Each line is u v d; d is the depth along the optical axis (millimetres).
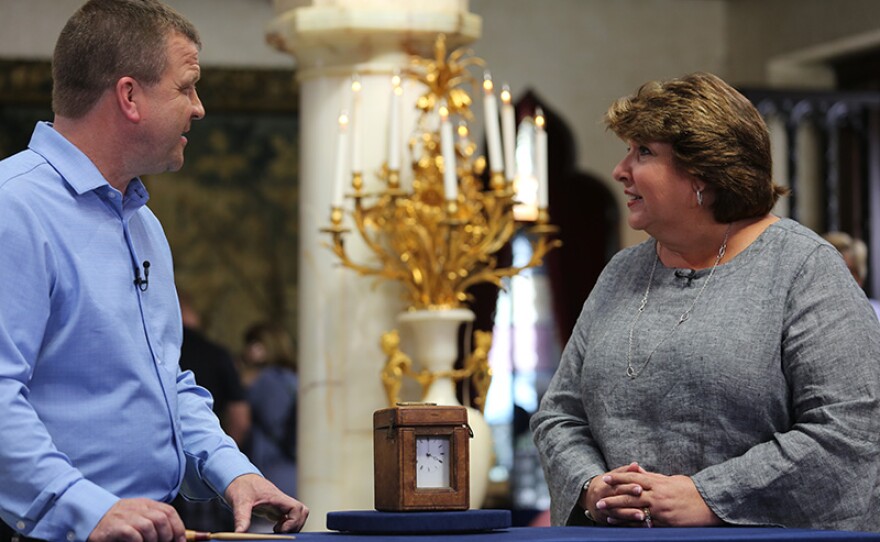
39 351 3076
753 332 3521
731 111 3611
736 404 3496
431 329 6332
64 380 3115
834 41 10859
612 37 11680
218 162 11766
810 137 11352
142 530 2773
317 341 6734
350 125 6676
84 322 3115
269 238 11820
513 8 11500
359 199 6238
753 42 11648
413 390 6648
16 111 11141
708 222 3664
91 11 3209
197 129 11750
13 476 2887
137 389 3182
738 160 3580
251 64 11375
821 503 3381
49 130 3209
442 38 6398
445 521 2916
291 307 11828
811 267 3543
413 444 3020
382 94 6664
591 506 3500
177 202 11719
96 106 3189
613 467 3635
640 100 3684
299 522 3256
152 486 3223
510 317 11453
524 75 11492
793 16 11250
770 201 3674
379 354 6680
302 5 6801
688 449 3541
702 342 3547
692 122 3580
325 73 6730
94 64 3176
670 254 3789
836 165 11320
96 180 3186
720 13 11883
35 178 3127
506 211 6758
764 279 3578
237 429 9039
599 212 11625
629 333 3689
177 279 11695
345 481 6680
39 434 2918
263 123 11812
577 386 3887
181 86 3242
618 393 3648
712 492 3365
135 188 3322
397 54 6660
